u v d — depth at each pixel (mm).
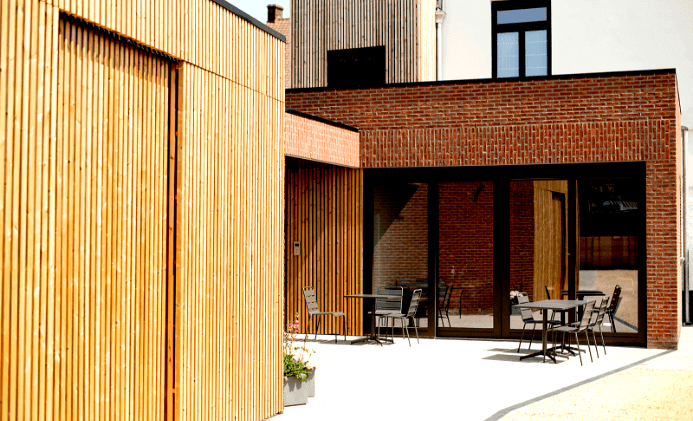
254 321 6816
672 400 7598
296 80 16703
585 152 12070
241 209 6633
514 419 6855
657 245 11695
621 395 7891
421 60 15883
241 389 6562
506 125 12469
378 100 13109
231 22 6477
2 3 4023
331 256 13344
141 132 5348
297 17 16781
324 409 7375
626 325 12000
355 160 13047
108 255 4945
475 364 10164
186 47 5777
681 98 16594
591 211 12234
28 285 4176
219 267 6258
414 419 6922
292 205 13617
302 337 13070
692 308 16281
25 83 4164
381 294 12820
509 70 16938
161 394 5578
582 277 12266
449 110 12750
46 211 4324
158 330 5535
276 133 7316
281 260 7379
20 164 4141
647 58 16500
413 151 12891
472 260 12812
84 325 4695
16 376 4090
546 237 12461
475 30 17094
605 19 16672
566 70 16734
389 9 16062
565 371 9586
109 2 4855
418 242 13070
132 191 5234
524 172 12562
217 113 6246
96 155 4832
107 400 4926
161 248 5574
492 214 12734
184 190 5758
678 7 16406
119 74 5098
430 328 12953
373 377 9148
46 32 4309
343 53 16391
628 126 11867
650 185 11758
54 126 4398
